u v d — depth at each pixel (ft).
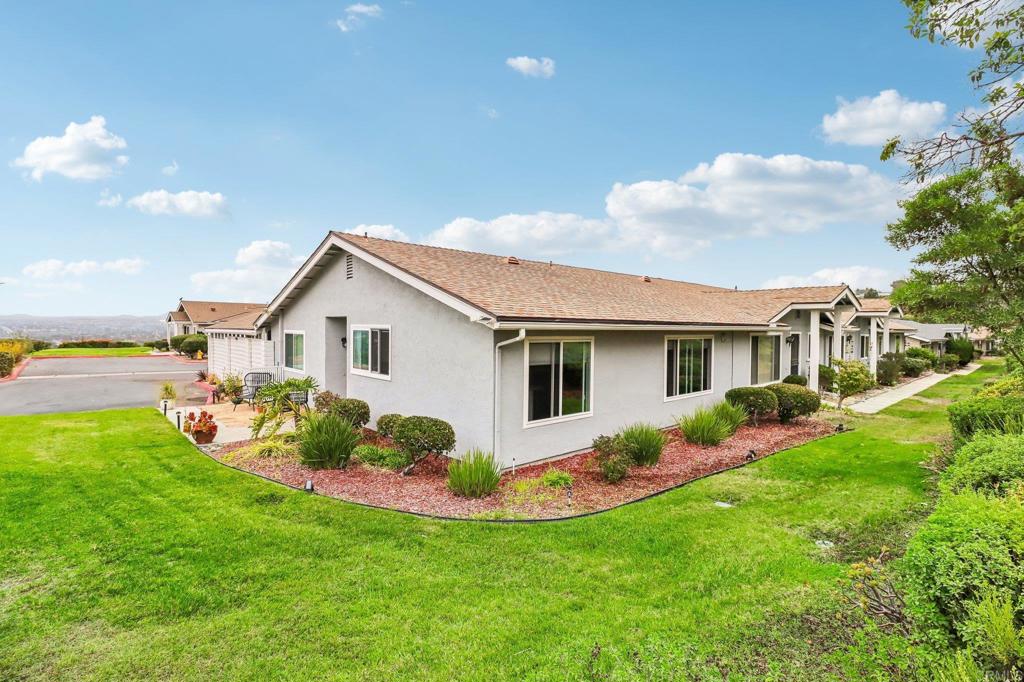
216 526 20.97
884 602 12.28
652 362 40.01
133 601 15.16
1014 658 8.41
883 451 34.17
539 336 30.89
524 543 19.35
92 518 21.76
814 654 12.12
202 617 14.34
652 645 12.66
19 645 13.10
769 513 22.62
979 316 31.12
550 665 11.98
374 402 39.78
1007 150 17.35
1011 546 9.70
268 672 11.98
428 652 12.62
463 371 30.73
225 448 35.27
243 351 63.67
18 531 20.27
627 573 16.88
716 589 15.65
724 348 49.08
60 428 41.34
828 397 63.21
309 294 49.29
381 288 38.50
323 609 14.65
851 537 19.67
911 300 33.99
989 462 16.96
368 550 18.70
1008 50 15.89
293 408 39.75
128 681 11.73
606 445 28.99
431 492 25.55
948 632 9.84
